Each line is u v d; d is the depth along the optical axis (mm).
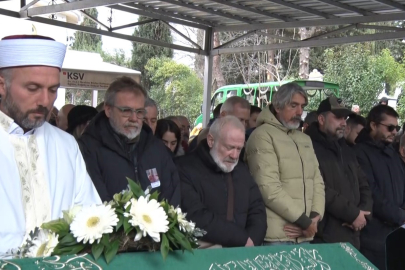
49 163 2508
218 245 3805
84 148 3590
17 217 2330
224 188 3963
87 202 2635
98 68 10109
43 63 2314
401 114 22438
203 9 9625
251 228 3994
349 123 6059
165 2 9312
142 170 3682
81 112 4551
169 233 2174
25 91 2322
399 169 5488
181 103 26172
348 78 22938
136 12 9664
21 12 8750
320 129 4973
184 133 6355
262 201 4152
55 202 2490
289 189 4359
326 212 4785
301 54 26297
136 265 2080
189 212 3811
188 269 2174
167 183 3762
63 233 2105
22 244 2166
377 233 5234
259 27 10344
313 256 2521
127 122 3621
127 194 2203
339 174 4832
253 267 2303
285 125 4445
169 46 10445
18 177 2375
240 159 4441
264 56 27172
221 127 3947
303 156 4477
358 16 9219
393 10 9250
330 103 4945
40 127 2520
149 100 4852
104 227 2051
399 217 5203
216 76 26812
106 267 2023
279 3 8953
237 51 10859
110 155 3615
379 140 5410
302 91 4469
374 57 24688
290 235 4293
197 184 3904
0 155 2352
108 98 3691
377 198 5215
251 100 16953
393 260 2496
